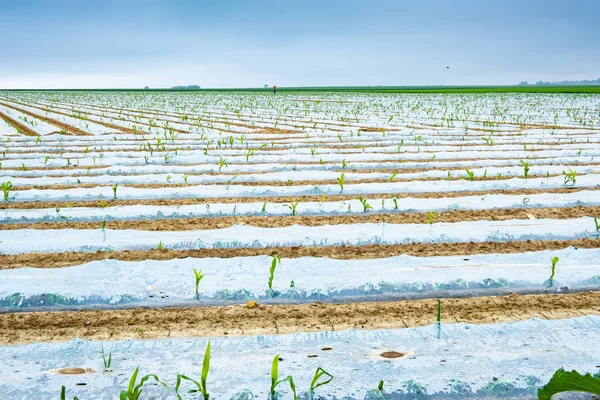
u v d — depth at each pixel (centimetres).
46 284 402
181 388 263
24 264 454
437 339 313
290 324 348
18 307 375
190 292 393
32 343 313
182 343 314
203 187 730
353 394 257
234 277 418
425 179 802
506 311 363
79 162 978
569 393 257
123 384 268
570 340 309
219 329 340
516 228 536
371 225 547
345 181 798
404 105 2908
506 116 2044
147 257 471
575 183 744
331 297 389
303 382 266
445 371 276
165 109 2792
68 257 471
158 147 1168
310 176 816
